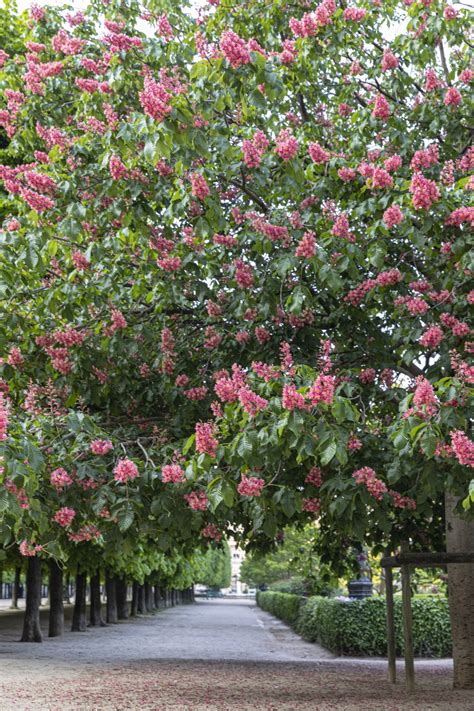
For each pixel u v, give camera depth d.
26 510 5.95
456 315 7.68
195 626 31.19
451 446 5.51
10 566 23.02
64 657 15.70
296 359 7.99
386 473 7.19
